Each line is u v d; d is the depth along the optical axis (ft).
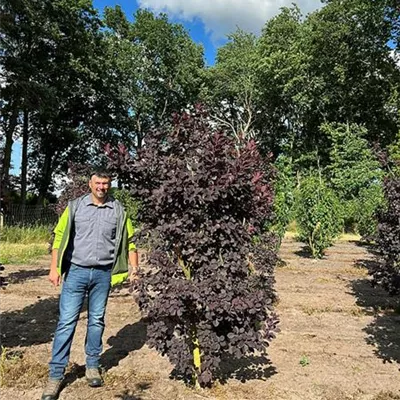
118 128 123.44
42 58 82.53
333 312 22.45
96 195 13.03
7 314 20.90
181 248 12.13
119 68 116.78
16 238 52.85
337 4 99.04
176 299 11.37
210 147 11.57
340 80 99.66
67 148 113.60
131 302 23.56
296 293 26.89
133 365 14.65
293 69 106.83
